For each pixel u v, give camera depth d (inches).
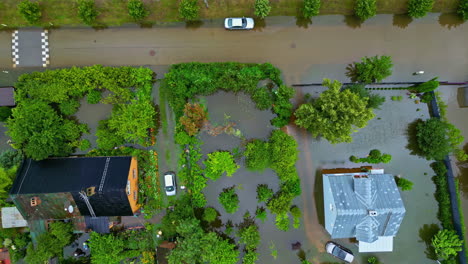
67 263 1424.7
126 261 1435.8
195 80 1380.4
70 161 1348.4
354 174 1365.7
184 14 1352.1
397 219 1285.7
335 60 1448.1
